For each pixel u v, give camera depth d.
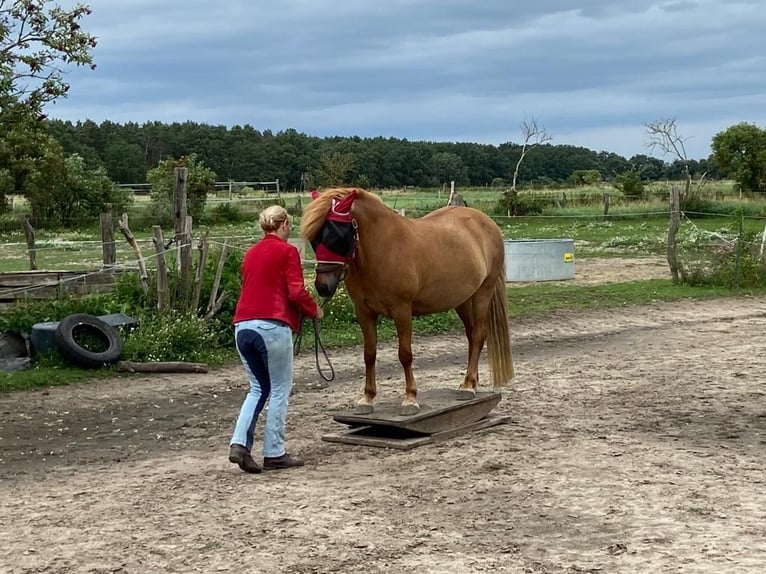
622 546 4.93
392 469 6.88
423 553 4.93
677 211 20.02
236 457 6.80
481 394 8.52
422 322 15.18
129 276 13.64
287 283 6.79
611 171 102.94
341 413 7.84
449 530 5.33
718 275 19.83
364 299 7.61
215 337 13.08
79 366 11.67
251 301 6.82
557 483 6.28
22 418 9.41
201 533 5.43
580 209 41.81
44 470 7.41
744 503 5.70
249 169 80.81
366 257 7.39
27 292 13.45
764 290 19.36
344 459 7.29
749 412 8.66
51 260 24.23
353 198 7.21
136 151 80.19
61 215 38.19
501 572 4.60
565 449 7.30
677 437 7.69
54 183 37.25
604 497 5.90
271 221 6.94
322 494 6.20
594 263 24.92
